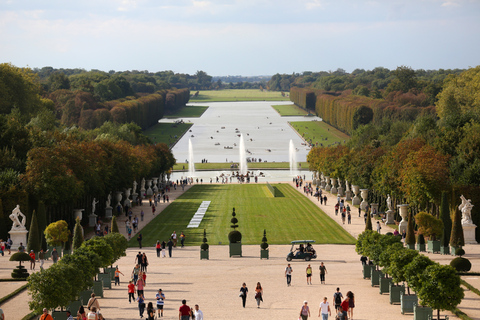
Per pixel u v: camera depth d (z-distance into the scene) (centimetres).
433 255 9206
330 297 6481
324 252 9662
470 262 8112
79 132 19050
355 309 5912
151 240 11056
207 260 9044
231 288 6975
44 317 4766
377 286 7031
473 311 5766
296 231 11831
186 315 5141
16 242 10150
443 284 5212
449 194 11256
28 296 6669
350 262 8775
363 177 15538
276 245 10388
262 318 5603
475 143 12181
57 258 8794
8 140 13338
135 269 6862
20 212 10212
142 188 18300
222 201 16638
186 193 18888
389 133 19225
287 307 6056
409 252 6084
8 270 8231
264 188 19912
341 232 11738
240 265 8600
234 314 5759
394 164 13112
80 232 8894
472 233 10412
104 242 7138
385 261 6556
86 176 12444
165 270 8219
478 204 10900
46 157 11344
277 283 7275
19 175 11350
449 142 13212
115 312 5878
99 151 14038
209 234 11544
